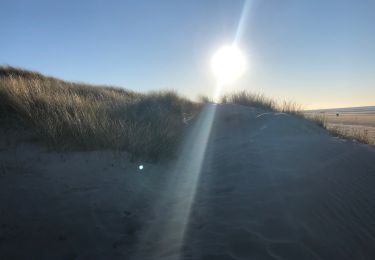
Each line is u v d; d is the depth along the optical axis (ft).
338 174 19.39
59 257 11.66
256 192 17.22
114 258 11.75
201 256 11.70
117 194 17.02
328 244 12.54
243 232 13.25
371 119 122.93
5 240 12.16
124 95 52.24
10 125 24.84
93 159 21.16
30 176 17.46
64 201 15.39
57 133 22.90
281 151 24.66
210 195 17.71
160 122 31.53
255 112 43.04
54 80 54.44
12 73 49.60
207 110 45.47
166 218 15.14
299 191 16.92
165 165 23.36
